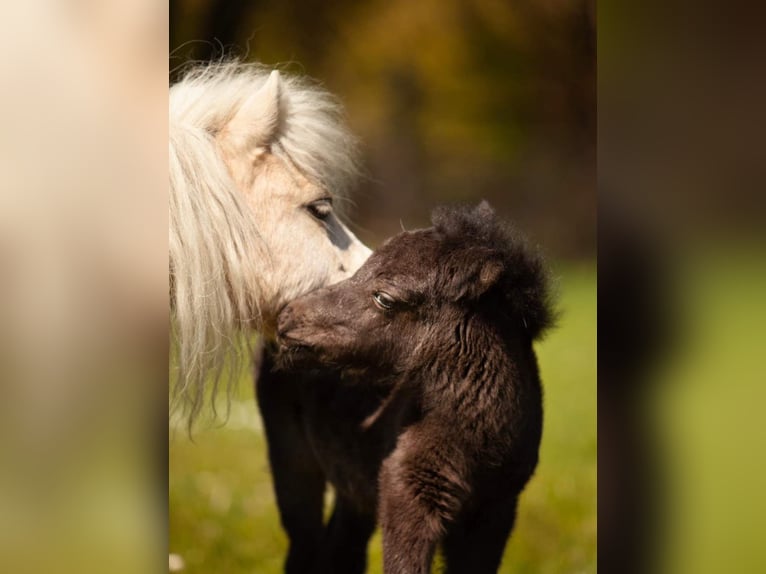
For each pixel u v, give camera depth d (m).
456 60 29.20
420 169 29.08
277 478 9.30
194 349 7.41
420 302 7.42
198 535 10.84
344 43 28.31
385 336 7.51
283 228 8.08
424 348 7.43
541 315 7.71
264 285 8.00
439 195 28.78
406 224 27.91
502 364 7.42
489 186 29.05
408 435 7.48
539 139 29.33
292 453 9.17
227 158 8.03
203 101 8.14
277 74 8.15
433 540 7.39
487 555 7.69
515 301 7.57
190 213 7.42
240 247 7.72
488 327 7.45
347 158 9.05
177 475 12.64
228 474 12.73
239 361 8.14
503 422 7.37
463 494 7.43
